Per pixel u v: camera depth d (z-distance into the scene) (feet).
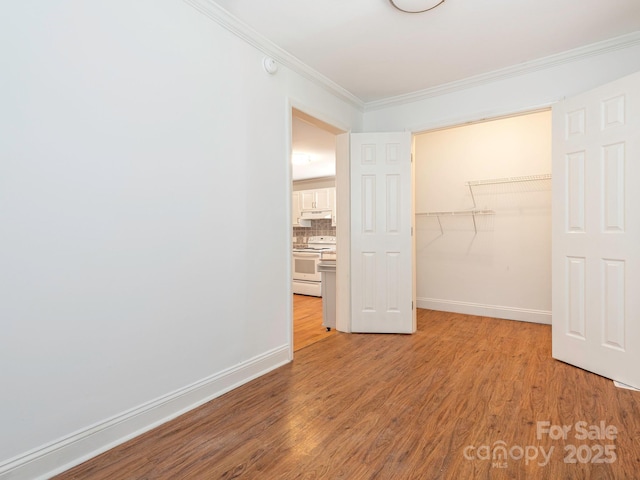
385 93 11.68
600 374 7.95
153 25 6.11
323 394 7.28
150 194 6.07
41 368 4.80
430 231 15.44
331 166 21.35
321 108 10.64
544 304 12.91
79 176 5.16
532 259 13.15
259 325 8.33
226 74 7.49
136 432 5.83
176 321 6.49
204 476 4.84
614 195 7.65
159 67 6.20
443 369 8.54
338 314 12.17
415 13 7.30
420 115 11.82
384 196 11.68
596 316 8.05
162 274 6.26
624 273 7.49
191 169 6.76
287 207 9.23
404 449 5.37
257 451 5.38
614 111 7.63
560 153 8.87
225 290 7.47
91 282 5.30
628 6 7.13
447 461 5.07
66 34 5.01
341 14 7.38
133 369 5.83
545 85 9.58
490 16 7.46
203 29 7.00
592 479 4.64
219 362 7.32
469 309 14.51
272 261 8.73
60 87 4.95
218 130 7.31
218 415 6.46
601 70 8.82
